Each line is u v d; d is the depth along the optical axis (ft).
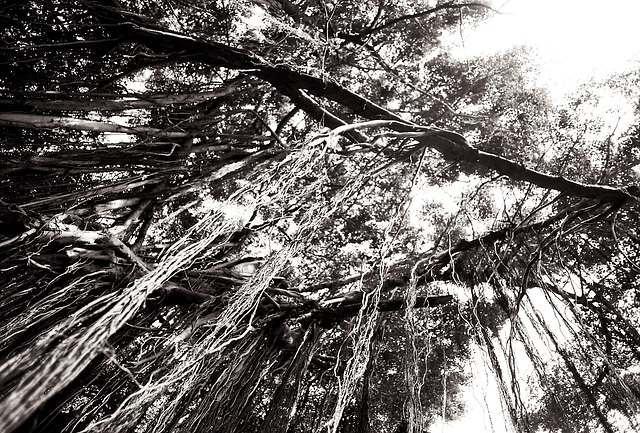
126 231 16.65
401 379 23.97
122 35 16.38
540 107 25.32
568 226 19.70
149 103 16.30
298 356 17.57
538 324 15.70
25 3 15.30
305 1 24.47
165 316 17.78
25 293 12.46
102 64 17.63
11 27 15.46
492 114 26.27
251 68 17.37
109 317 6.79
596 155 23.79
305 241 12.53
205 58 17.03
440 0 26.45
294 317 19.58
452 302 21.17
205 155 21.16
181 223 23.13
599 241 22.45
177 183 18.49
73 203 14.42
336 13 24.75
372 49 25.45
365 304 14.28
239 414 14.44
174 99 17.21
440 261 19.58
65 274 12.95
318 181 14.25
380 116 18.03
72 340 5.99
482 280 18.48
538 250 17.02
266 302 19.34
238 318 11.23
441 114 27.55
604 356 15.46
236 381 15.35
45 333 7.23
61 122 13.67
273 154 19.10
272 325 18.40
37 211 13.26
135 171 17.13
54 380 5.21
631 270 21.71
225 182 19.12
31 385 4.94
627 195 16.99
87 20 16.53
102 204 15.98
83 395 13.71
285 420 15.12
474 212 26.94
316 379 22.02
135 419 8.97
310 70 18.47
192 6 18.86
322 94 18.06
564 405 18.89
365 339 13.41
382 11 26.37
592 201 18.33
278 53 19.47
